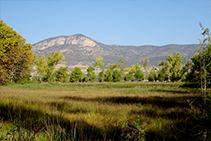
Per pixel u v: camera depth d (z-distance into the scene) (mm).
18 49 38531
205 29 4543
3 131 4598
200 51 4613
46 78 74750
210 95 4324
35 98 14258
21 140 3764
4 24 37219
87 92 27438
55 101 12797
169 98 16484
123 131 4461
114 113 8617
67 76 76938
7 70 38625
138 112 9094
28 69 43281
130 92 26641
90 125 5863
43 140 4207
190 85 36094
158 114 8445
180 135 4906
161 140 5016
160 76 86125
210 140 4125
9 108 7977
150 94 22312
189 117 6512
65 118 6711
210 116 4180
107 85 51312
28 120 5914
